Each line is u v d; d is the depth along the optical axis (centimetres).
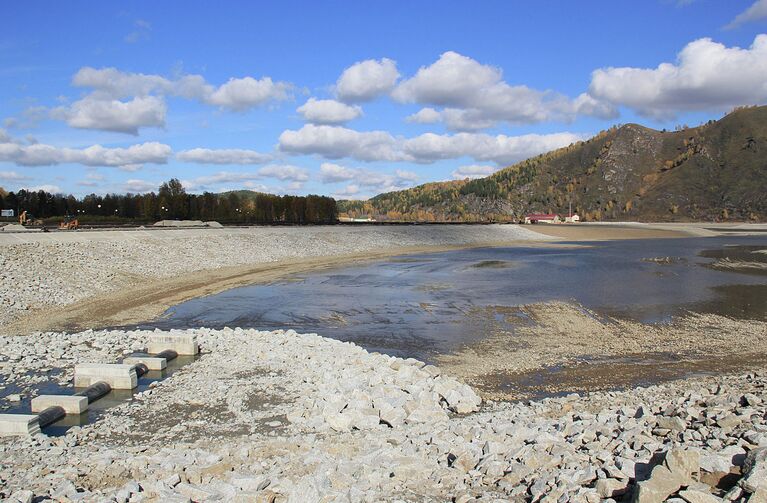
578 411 1535
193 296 4006
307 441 1349
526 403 1792
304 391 1812
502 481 981
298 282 4788
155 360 2142
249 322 3195
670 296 3966
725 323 3080
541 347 2594
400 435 1349
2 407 1736
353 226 10331
